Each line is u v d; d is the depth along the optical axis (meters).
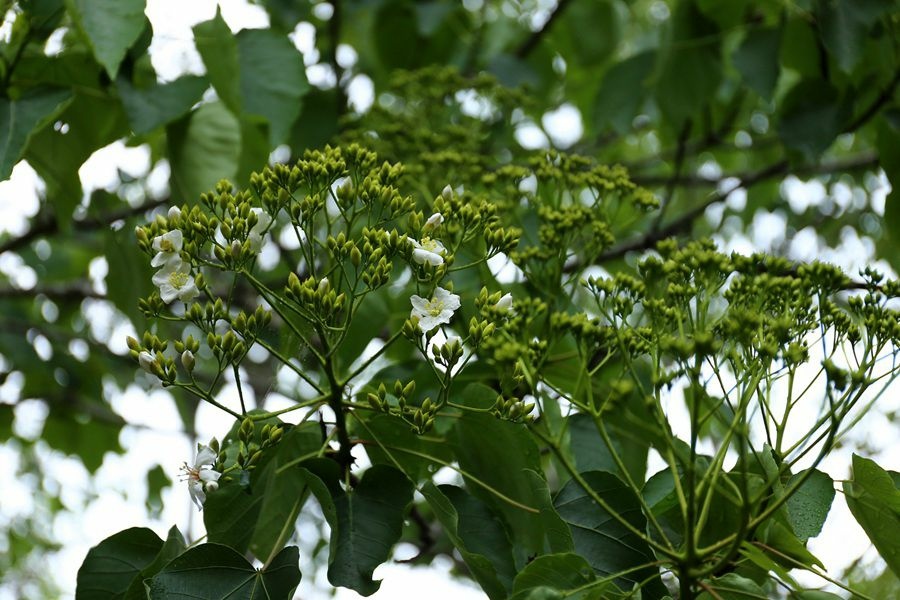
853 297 1.90
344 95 2.53
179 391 2.69
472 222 1.95
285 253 2.42
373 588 1.86
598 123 2.46
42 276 3.46
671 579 2.07
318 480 1.86
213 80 2.16
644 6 3.50
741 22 2.41
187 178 2.14
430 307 1.87
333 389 1.88
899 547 1.89
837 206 3.33
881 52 2.29
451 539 1.87
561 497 1.90
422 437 1.96
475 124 2.49
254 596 1.84
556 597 1.81
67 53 2.16
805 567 1.83
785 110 2.30
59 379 3.20
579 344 1.87
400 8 2.71
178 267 1.87
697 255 1.90
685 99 2.41
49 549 4.35
